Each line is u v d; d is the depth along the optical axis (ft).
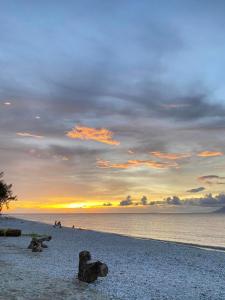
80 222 563.89
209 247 158.20
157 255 110.42
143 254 111.75
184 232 307.78
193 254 117.19
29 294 48.55
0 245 116.06
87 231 238.48
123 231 314.14
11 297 46.47
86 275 57.98
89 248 122.21
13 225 291.99
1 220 374.43
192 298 51.96
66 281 58.54
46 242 139.85
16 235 157.17
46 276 62.18
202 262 97.81
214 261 100.89
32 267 72.02
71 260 85.51
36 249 101.30
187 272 77.87
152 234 275.80
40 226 285.23
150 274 71.82
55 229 247.91
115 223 523.70
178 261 97.76
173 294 53.88
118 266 82.07
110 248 126.82
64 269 70.69
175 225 452.35
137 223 522.06
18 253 96.48
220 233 296.10
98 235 199.31
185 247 141.08
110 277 65.00
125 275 68.59
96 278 58.75
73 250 111.45
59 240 154.20
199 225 451.94
